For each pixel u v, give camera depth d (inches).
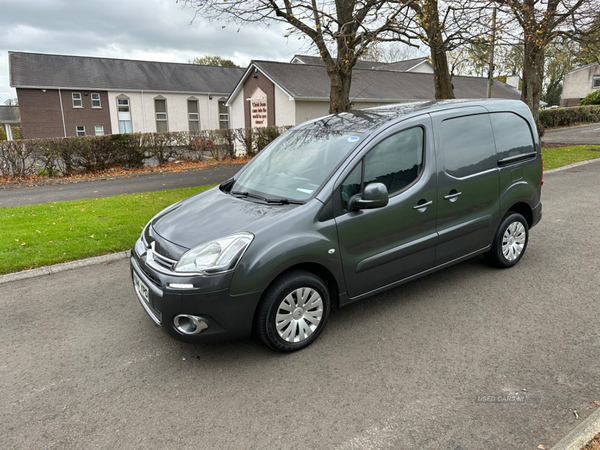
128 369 126.7
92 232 262.1
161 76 1462.8
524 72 653.3
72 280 197.0
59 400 113.4
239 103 1067.9
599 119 1370.6
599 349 126.2
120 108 1363.2
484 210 170.1
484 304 158.4
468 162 162.6
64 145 586.9
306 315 132.0
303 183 139.9
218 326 119.2
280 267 121.1
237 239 119.6
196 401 111.3
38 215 318.7
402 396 109.6
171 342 141.5
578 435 90.6
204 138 706.8
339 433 97.6
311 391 113.3
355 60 409.1
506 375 116.0
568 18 497.4
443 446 92.0
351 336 140.1
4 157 557.0
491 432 95.5
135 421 104.7
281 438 97.0
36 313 164.6
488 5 374.0
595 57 542.9
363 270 139.5
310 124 176.1
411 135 149.2
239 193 152.6
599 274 180.7
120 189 466.0
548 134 1008.9
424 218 150.4
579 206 295.4
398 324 146.7
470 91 1262.3
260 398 111.3
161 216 151.6
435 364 122.8
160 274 120.1
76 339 144.8
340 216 132.5
